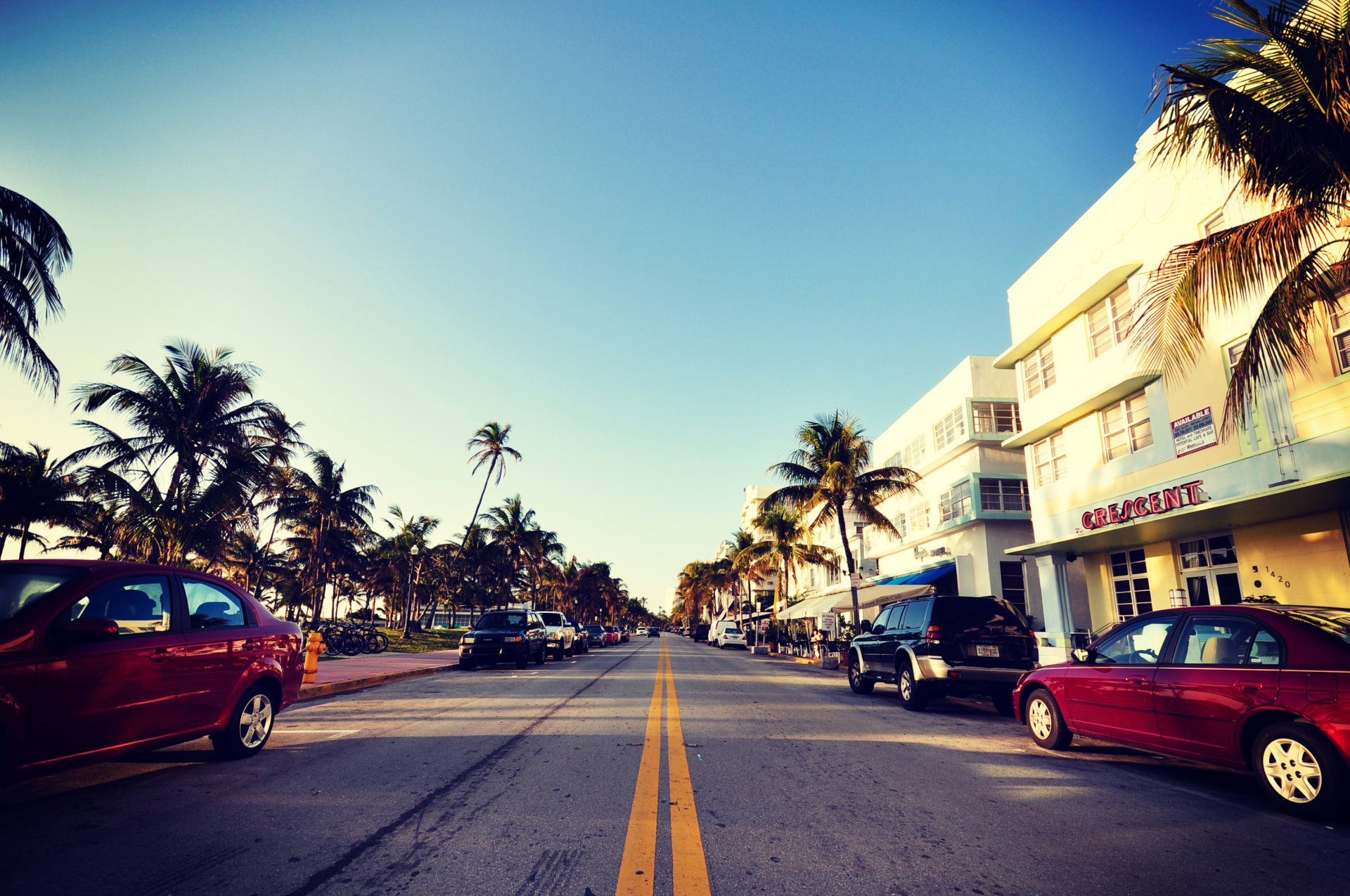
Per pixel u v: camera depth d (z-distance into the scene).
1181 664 6.05
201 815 4.47
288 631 7.01
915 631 11.21
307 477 40.56
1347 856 4.02
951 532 28.09
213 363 25.80
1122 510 14.95
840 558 41.91
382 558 56.78
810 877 3.57
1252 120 7.58
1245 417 12.52
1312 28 7.70
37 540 35.22
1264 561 12.68
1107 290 16.50
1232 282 8.43
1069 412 17.36
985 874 3.66
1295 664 5.13
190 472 24.61
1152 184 15.00
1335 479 9.16
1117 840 4.25
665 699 11.25
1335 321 10.94
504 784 5.36
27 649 4.43
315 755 6.41
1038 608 25.20
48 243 14.87
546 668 18.89
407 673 15.51
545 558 69.50
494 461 52.41
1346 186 7.66
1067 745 7.36
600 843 4.03
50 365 15.04
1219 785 5.85
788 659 29.70
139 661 5.14
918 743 7.72
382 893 3.27
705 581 87.75
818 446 26.12
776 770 6.10
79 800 4.83
